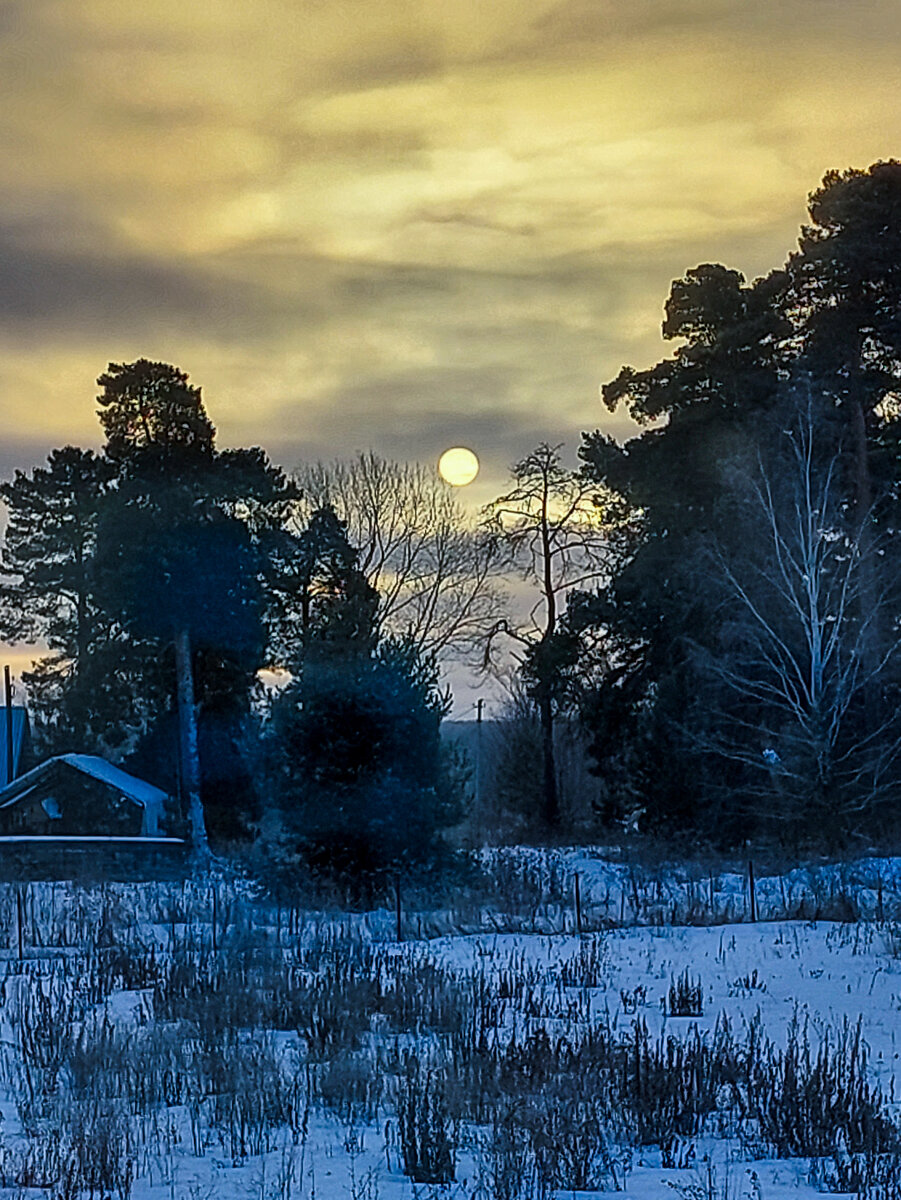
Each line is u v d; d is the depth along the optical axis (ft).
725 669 145.59
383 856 104.94
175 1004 57.21
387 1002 57.62
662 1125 38.91
